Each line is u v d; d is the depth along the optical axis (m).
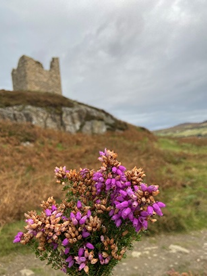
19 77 22.92
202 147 16.36
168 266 3.21
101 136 16.09
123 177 1.38
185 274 2.85
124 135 17.14
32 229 1.28
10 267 3.18
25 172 7.74
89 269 1.31
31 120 15.03
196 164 10.47
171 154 12.05
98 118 18.06
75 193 1.52
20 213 4.69
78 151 10.70
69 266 1.27
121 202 1.31
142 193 1.20
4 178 6.79
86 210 1.34
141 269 3.14
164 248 3.77
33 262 3.32
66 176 1.58
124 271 3.09
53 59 24.97
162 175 7.88
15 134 11.39
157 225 4.46
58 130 15.40
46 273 3.04
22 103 15.84
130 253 3.60
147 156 11.06
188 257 3.46
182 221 4.61
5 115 14.51
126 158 10.06
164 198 6.04
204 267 3.16
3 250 3.54
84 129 16.91
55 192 5.80
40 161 8.94
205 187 6.98
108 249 1.32
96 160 9.46
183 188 7.00
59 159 9.41
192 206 5.48
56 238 1.23
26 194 5.52
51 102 17.09
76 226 1.29
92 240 1.31
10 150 9.45
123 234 1.36
